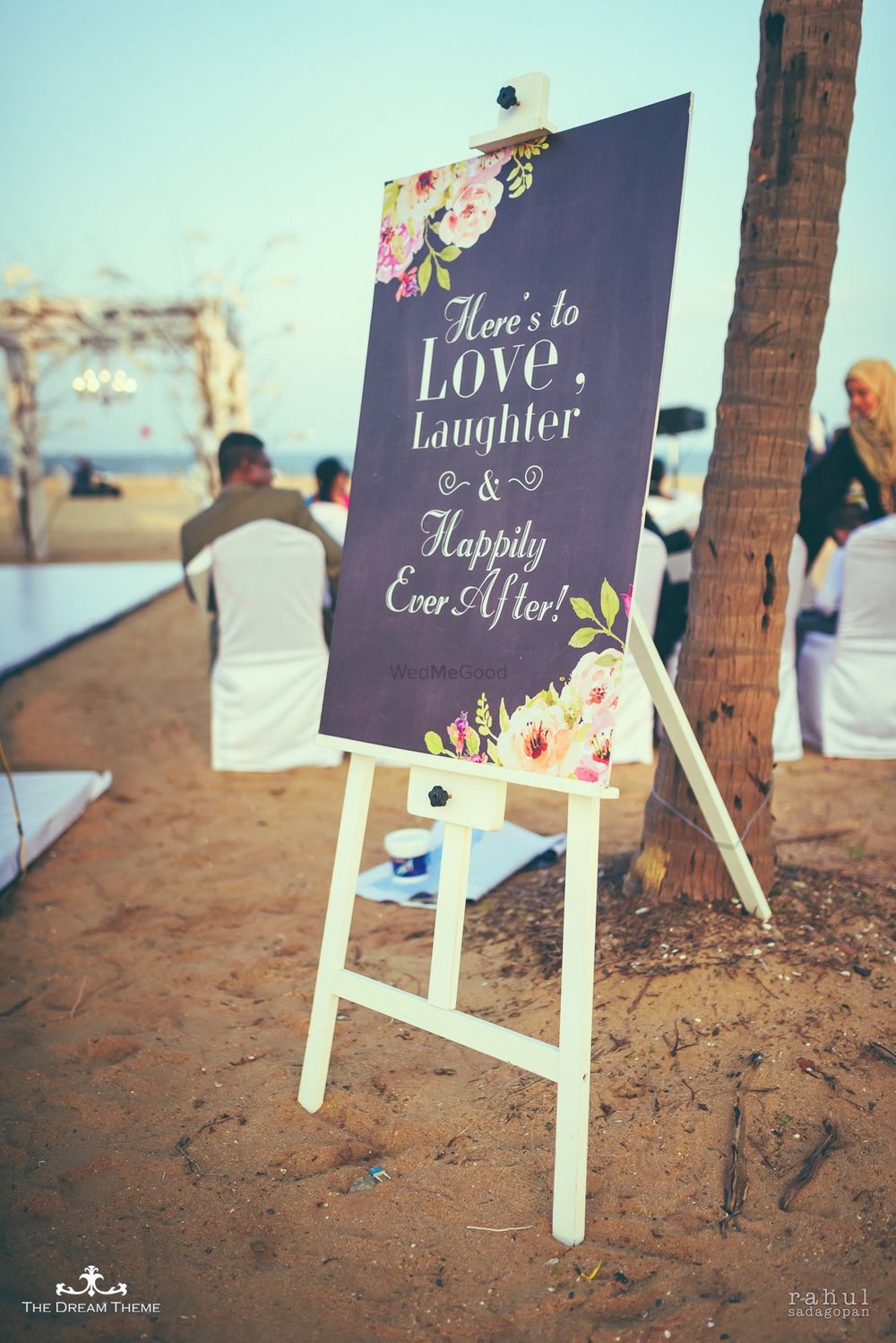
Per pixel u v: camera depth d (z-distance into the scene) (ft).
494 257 6.63
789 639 15.06
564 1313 5.25
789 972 7.98
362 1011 8.55
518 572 6.26
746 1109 6.64
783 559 8.68
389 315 7.23
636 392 5.83
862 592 14.82
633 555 5.68
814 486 16.62
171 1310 5.39
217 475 35.42
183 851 12.39
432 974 6.53
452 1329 5.19
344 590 7.23
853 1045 7.16
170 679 22.39
